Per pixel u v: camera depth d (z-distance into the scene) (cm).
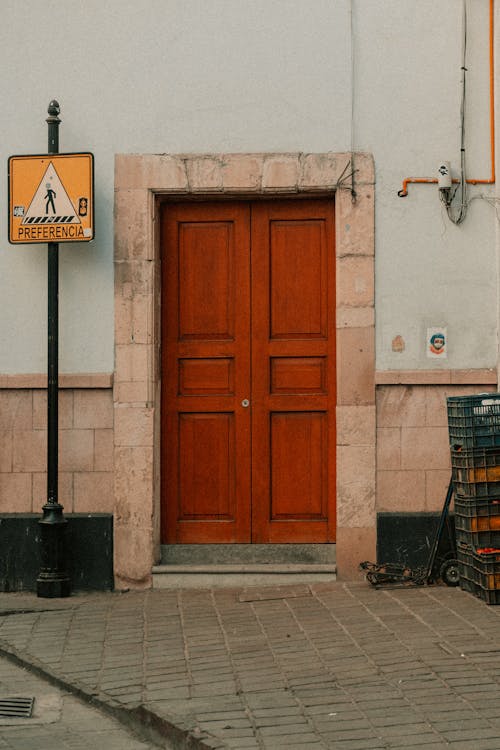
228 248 909
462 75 884
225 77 895
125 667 652
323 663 634
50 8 905
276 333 907
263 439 905
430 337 880
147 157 895
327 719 536
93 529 885
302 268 906
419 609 753
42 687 643
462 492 786
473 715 532
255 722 535
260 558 902
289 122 891
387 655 642
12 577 888
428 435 877
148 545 884
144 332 891
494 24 882
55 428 865
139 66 900
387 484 877
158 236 911
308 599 806
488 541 771
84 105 902
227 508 908
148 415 888
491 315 880
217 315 909
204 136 895
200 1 897
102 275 896
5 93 908
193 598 838
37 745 546
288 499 904
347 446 877
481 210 882
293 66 891
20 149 906
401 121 887
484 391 875
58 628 755
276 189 888
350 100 887
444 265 881
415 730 514
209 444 908
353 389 878
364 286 880
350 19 888
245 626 735
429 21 887
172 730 536
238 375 907
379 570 843
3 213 905
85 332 896
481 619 718
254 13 895
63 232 865
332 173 884
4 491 897
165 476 909
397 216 884
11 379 894
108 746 546
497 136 880
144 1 901
